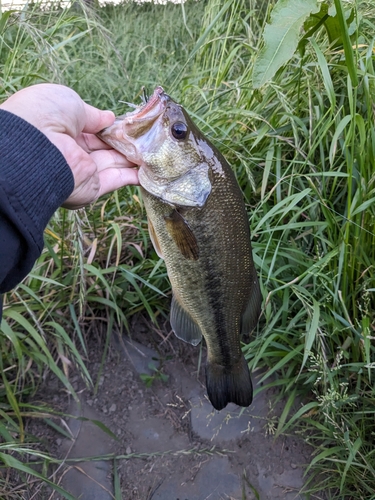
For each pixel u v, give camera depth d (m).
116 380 0.61
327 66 0.60
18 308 0.55
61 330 0.55
